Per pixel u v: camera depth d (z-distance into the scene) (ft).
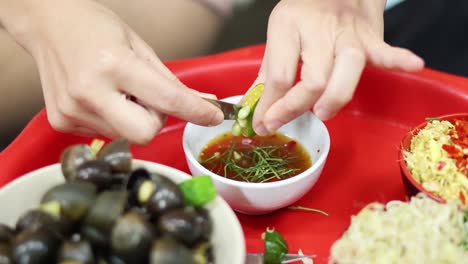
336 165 1.82
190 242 1.31
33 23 1.71
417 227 1.44
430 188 1.57
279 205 1.64
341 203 1.72
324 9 1.69
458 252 1.41
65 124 1.69
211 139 1.83
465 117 1.73
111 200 1.31
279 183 1.59
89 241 1.30
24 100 2.28
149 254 1.28
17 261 1.25
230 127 1.85
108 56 1.54
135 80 1.54
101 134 1.69
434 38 2.46
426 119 1.74
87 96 1.55
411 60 1.50
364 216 1.48
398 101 1.91
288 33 1.66
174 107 1.56
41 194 1.43
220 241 1.37
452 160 1.63
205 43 2.55
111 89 1.56
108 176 1.36
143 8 2.46
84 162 1.37
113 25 1.64
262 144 1.82
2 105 2.26
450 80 1.88
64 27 1.64
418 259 1.39
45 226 1.29
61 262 1.26
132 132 1.57
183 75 1.97
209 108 1.59
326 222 1.67
